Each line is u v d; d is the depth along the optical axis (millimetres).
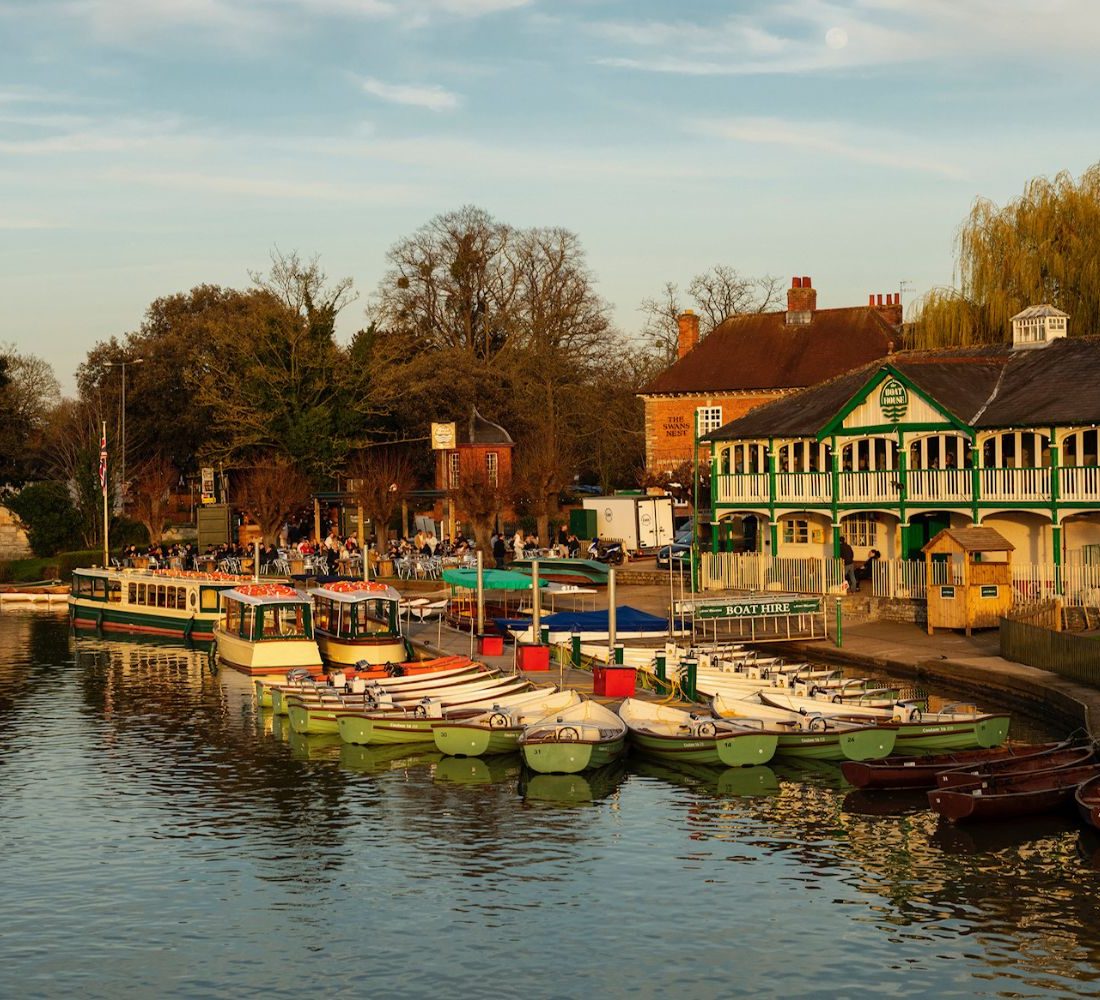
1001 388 56688
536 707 39031
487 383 100750
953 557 50469
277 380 90062
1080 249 65438
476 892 26266
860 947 23297
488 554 78000
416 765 36438
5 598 86562
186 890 26688
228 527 93562
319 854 28734
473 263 109625
